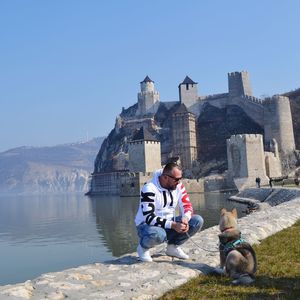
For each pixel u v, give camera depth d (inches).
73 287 339.6
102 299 312.7
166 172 419.8
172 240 441.4
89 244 1290.6
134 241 1302.9
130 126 6766.7
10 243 1423.5
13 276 917.2
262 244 525.7
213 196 3447.3
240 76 6279.5
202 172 5693.9
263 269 397.4
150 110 6879.9
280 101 5251.0
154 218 418.0
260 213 874.1
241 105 6171.3
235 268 365.1
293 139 5300.2
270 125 5295.3
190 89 6515.8
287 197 1854.1
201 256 458.0
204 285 354.3
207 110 6407.5
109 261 442.3
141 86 6993.1
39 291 327.3
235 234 384.5
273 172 4835.1
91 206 3459.6
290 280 362.3
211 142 6063.0
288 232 607.5
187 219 420.5
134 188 4547.2
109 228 1690.5
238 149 4411.9
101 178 6077.8
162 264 419.5
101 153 7411.4
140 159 4906.5
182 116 5802.2
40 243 1386.6
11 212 3398.1
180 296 327.6
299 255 459.8
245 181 4315.9
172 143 6082.7
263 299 313.0
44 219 2405.3
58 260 1071.0
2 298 303.0
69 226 1882.4
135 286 346.9
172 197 425.7
